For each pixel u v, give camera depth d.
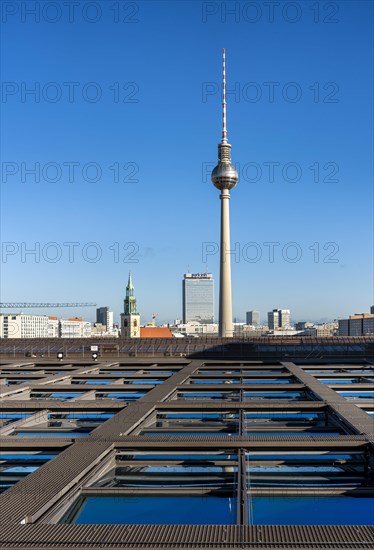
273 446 20.03
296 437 20.81
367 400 31.33
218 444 20.14
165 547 11.41
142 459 20.02
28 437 21.75
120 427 23.44
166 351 70.94
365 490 16.25
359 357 65.69
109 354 71.00
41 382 41.44
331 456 19.78
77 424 27.45
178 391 36.97
